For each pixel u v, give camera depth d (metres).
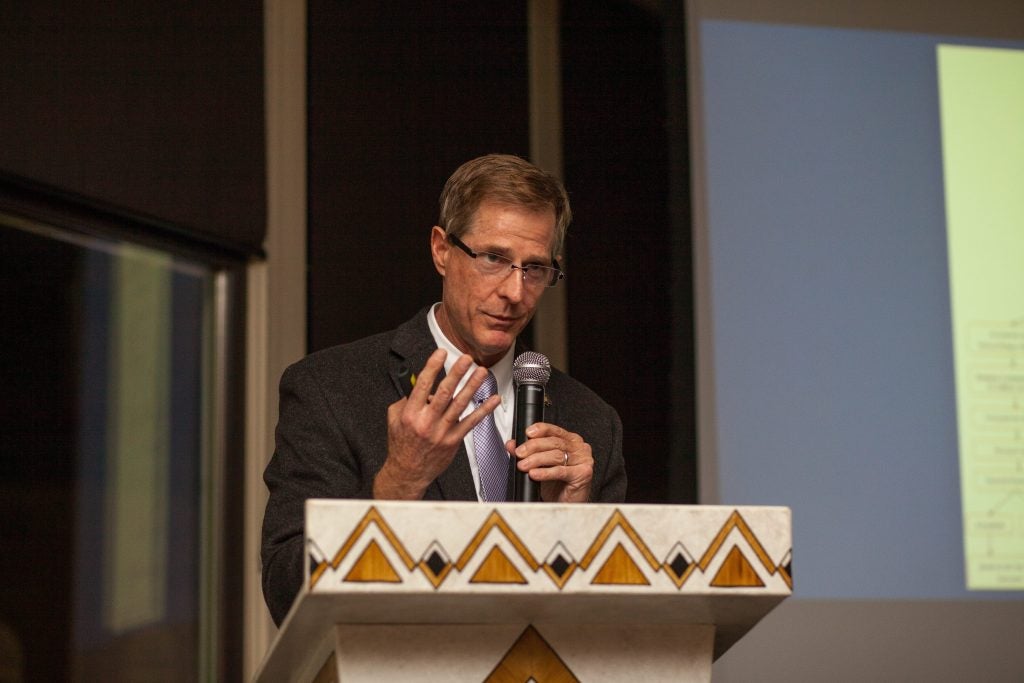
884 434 8.11
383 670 2.34
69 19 6.71
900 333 8.26
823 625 7.79
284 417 3.71
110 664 7.41
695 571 2.29
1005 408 8.22
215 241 7.66
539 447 3.12
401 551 2.16
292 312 7.93
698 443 8.04
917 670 7.80
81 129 6.72
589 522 2.26
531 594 2.21
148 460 7.77
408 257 8.29
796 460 8.04
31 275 7.12
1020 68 8.76
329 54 8.29
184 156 7.37
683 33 9.04
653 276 8.84
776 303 8.24
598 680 2.44
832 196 8.41
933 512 8.03
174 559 7.77
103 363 7.57
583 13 9.22
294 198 8.01
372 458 3.55
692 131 8.42
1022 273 8.43
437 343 3.91
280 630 2.47
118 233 7.21
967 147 8.58
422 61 8.62
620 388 8.66
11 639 6.98
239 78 7.79
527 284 3.68
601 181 8.96
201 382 7.95
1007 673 7.86
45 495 7.22
